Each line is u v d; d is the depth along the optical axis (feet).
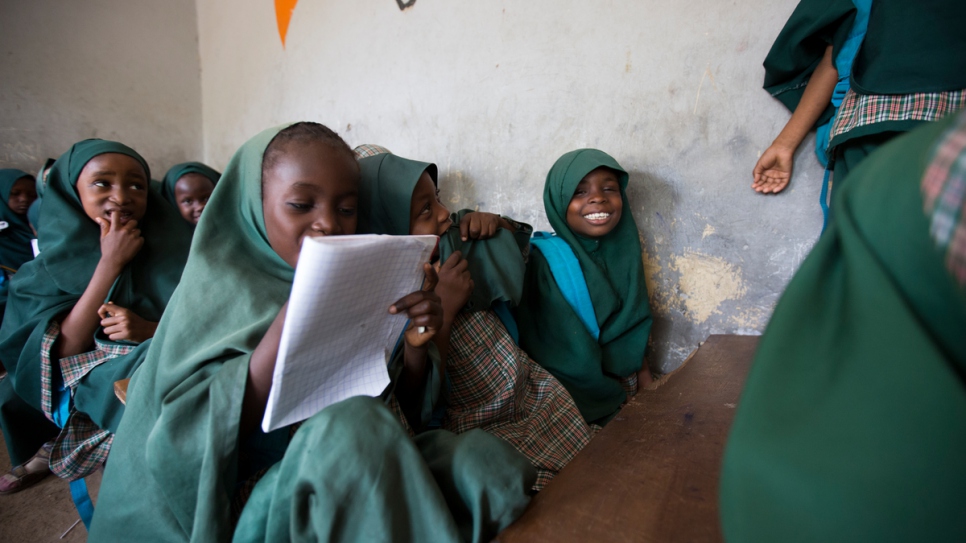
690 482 2.09
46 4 9.59
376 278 2.19
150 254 5.18
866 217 0.96
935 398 0.79
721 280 4.78
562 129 5.51
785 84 4.05
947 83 2.91
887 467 0.82
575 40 5.28
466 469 1.96
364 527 1.71
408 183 3.91
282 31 8.90
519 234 4.83
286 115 9.30
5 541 4.44
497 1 5.82
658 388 3.22
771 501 0.93
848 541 0.84
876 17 3.20
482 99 6.15
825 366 0.96
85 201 4.83
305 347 2.01
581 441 3.66
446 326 3.36
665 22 4.70
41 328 4.43
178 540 2.37
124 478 2.55
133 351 4.06
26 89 9.55
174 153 11.54
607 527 1.81
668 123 4.83
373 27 7.27
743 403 1.05
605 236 4.97
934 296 0.83
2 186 8.72
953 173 0.78
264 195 2.89
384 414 1.88
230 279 2.83
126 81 10.69
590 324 4.63
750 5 4.25
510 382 3.60
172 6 11.09
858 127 3.28
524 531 1.83
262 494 2.02
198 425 2.26
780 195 4.33
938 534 0.78
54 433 5.43
